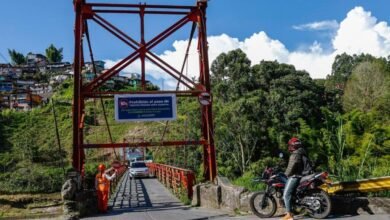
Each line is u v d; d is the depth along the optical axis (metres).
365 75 66.94
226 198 11.62
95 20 17.62
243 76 51.19
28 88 136.25
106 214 13.27
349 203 8.89
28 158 61.72
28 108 115.12
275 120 41.75
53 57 181.88
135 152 68.88
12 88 137.00
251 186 12.70
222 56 54.62
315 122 43.94
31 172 28.53
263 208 9.34
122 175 43.81
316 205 8.38
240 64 52.50
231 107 40.53
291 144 8.79
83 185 14.37
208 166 17.84
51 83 145.88
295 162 8.58
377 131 31.39
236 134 39.25
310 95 52.22
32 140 78.44
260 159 38.75
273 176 9.20
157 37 17.98
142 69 17.77
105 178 13.84
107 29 17.77
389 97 54.72
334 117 34.56
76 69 16.31
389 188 9.00
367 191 9.09
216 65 55.34
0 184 24.64
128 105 16.70
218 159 39.16
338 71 115.38
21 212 17.25
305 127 32.31
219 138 39.25
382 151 30.17
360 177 11.28
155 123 93.62
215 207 12.38
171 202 17.06
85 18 17.69
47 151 66.62
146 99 16.88
